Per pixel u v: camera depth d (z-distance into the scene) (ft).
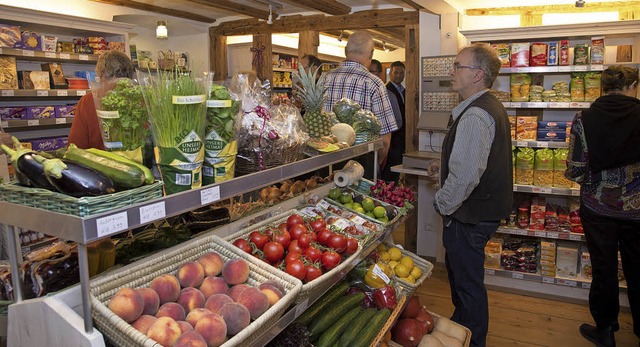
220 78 19.74
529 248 12.60
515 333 10.32
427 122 13.75
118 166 3.62
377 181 9.00
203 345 3.56
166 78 4.06
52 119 13.48
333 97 10.32
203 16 18.92
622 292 11.41
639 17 12.44
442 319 8.22
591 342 9.94
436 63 13.62
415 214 15.51
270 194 7.25
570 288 11.96
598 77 11.44
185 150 3.96
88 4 15.34
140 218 3.51
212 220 6.00
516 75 12.18
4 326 4.76
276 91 23.47
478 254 8.07
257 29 18.51
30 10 12.39
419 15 14.79
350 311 6.59
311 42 17.85
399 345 7.04
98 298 3.81
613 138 8.60
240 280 4.60
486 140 7.47
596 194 9.05
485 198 7.77
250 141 5.05
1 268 5.45
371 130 8.34
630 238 9.05
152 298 3.93
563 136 12.05
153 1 16.34
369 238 6.64
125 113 4.08
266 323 4.08
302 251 5.54
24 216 3.57
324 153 6.32
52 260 4.57
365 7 16.08
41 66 13.96
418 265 8.54
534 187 11.98
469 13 14.08
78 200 3.19
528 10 13.46
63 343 3.73
